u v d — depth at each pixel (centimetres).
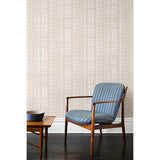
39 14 289
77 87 291
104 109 237
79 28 290
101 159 190
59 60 291
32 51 290
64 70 291
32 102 292
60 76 291
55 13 289
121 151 212
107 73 290
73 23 289
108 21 289
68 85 291
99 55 290
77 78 291
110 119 212
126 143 240
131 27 289
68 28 290
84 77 291
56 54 290
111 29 289
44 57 290
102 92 250
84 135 279
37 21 289
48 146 230
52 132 294
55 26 290
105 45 290
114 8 288
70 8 289
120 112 291
